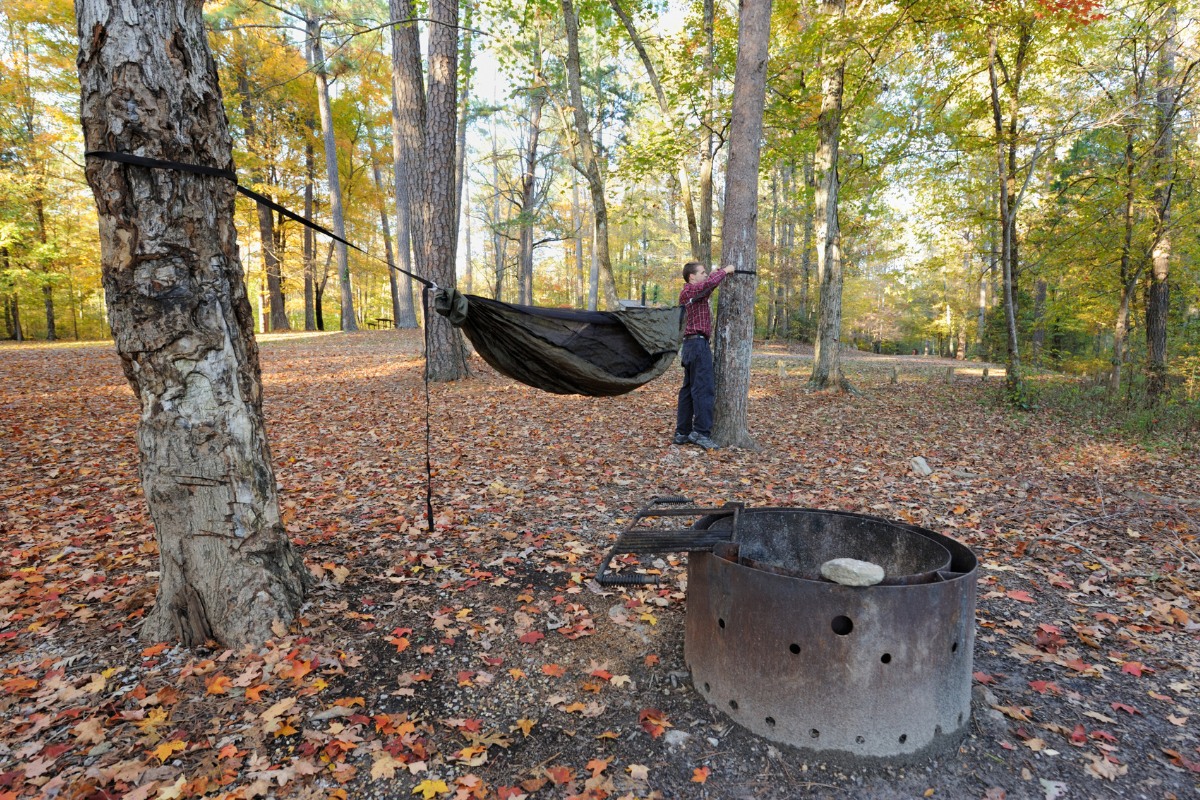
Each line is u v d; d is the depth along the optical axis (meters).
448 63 9.85
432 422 7.97
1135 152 10.91
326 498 5.09
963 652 2.28
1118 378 11.66
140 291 2.64
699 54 11.48
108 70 2.48
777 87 11.63
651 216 16.17
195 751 2.22
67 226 19.86
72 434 7.03
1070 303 13.98
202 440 2.78
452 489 5.39
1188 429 8.68
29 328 28.59
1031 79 11.51
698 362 6.79
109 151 2.51
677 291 33.88
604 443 7.10
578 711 2.49
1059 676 2.79
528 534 4.36
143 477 2.83
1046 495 5.71
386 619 3.14
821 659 2.15
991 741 2.33
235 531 2.88
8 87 17.03
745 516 2.91
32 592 3.35
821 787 2.11
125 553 3.93
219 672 2.67
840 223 14.56
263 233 22.52
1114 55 10.74
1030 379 14.09
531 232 26.41
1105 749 2.30
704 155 11.91
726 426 7.06
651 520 4.72
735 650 2.35
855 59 11.30
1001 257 12.10
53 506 4.85
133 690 2.53
